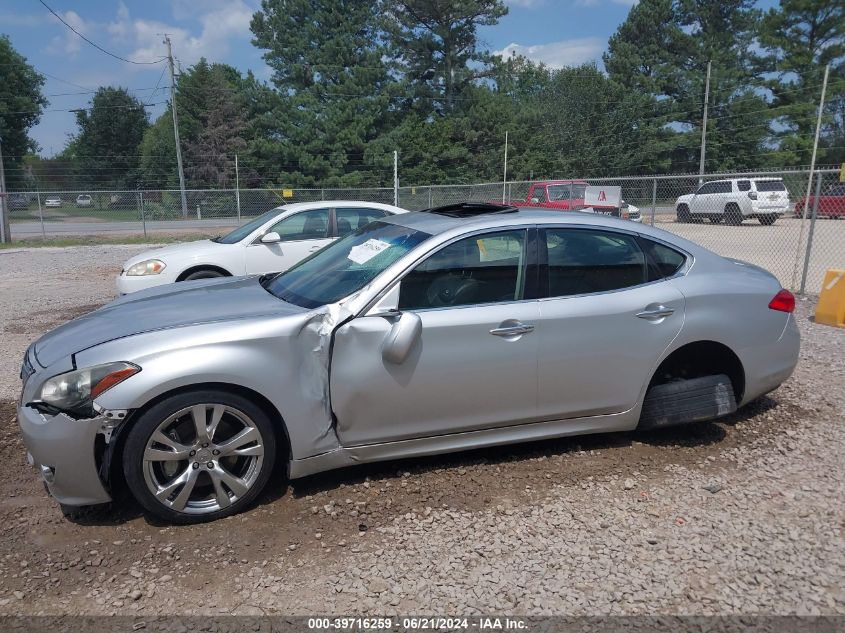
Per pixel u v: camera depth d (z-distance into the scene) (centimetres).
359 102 4691
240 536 321
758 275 439
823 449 414
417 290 360
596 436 434
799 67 4859
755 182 2311
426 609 268
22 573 293
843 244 1725
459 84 5169
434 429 365
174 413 318
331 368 343
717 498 354
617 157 5041
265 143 4712
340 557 304
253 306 372
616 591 278
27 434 316
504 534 322
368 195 2950
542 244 385
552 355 374
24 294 1076
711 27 5144
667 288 401
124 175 6234
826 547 307
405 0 4988
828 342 680
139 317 363
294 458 341
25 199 3125
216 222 2936
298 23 5128
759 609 266
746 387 421
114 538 320
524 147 5056
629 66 5159
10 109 5528
